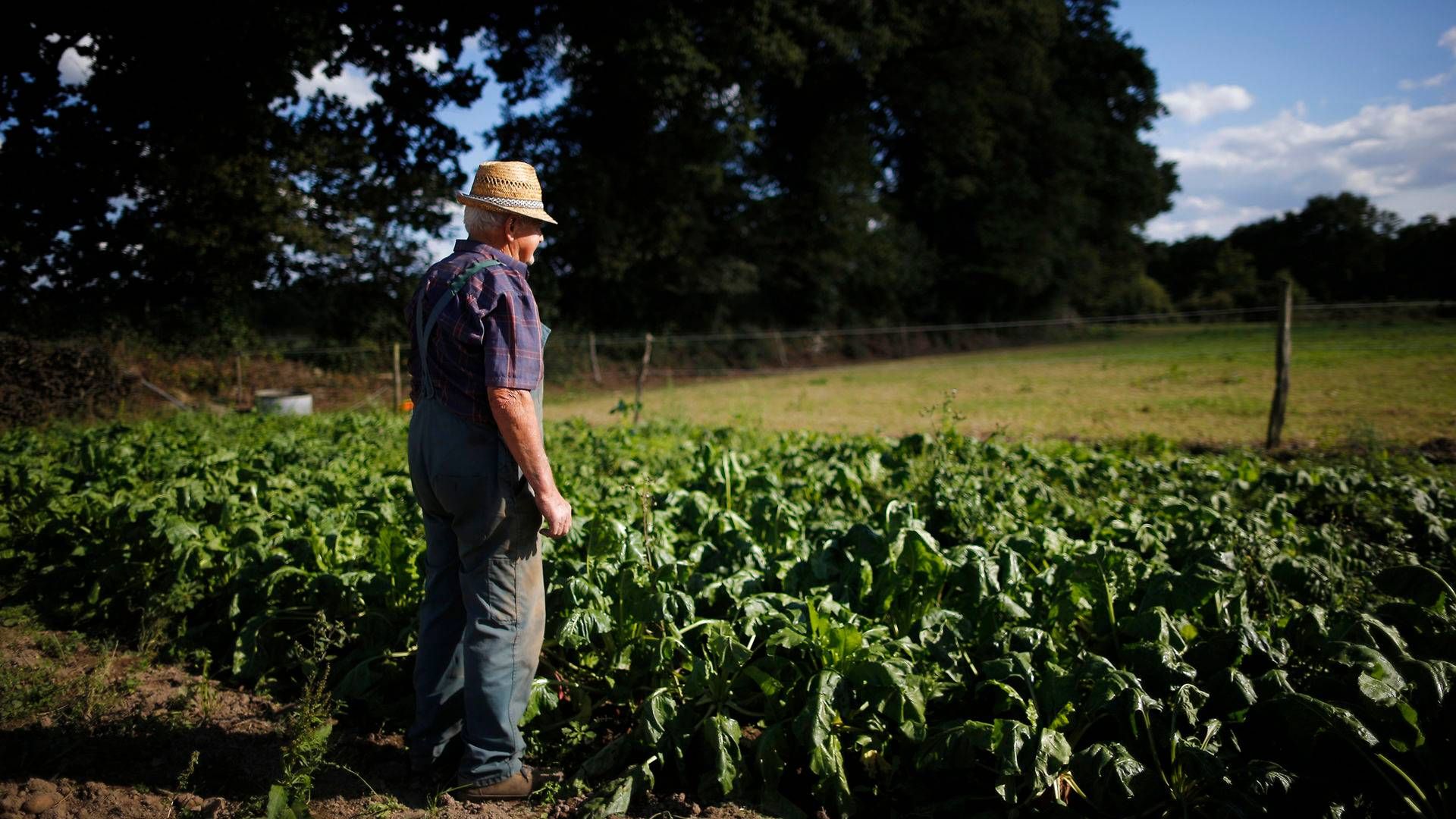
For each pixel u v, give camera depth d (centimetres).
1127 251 5297
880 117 3884
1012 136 4075
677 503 495
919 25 3002
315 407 1761
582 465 754
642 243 2917
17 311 1758
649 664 341
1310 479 673
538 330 283
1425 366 1836
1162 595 356
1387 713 268
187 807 289
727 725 298
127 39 1756
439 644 311
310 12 1870
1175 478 717
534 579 299
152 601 416
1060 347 3916
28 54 1709
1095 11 4581
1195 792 269
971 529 489
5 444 818
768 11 2478
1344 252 5800
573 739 325
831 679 298
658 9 2362
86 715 342
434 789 306
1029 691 302
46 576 474
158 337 1912
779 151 3572
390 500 518
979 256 4241
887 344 3900
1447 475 763
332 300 2316
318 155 2053
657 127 2777
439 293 281
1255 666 328
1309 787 274
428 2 2119
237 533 436
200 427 1080
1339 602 394
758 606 348
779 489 560
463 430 281
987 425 1300
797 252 3562
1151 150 4959
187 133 1867
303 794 267
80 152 1797
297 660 382
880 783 295
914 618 366
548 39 2583
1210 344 3067
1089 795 275
